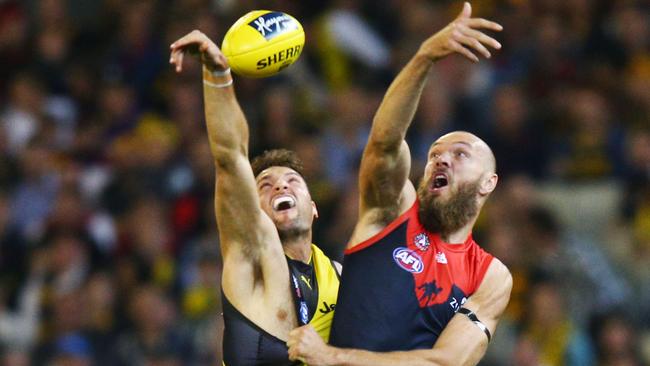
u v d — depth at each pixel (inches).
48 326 1849.2
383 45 2247.8
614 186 2010.3
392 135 1008.2
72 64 2260.1
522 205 1860.2
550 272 1804.9
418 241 1049.5
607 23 2252.7
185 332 1786.4
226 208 1026.1
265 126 1984.5
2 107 2208.4
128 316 1824.6
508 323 1745.8
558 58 2171.5
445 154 1068.5
